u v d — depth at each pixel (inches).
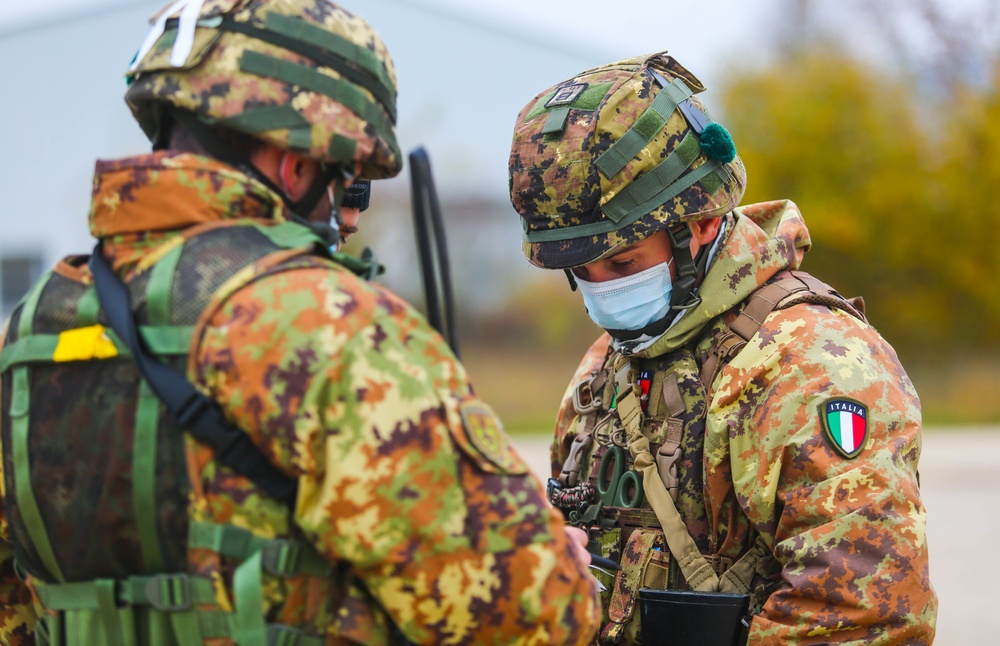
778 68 1434.5
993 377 1360.7
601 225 161.3
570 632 114.7
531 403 1192.2
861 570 141.5
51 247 1015.0
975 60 1456.7
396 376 110.3
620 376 170.2
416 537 108.7
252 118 116.3
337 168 125.6
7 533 135.0
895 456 147.1
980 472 773.9
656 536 162.9
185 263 114.1
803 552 143.6
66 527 116.5
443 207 1272.1
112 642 115.7
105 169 119.6
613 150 159.9
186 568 112.2
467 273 1266.0
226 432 109.7
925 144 1393.9
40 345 119.0
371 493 107.7
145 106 123.3
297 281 111.9
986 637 376.5
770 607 146.6
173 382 110.2
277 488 110.7
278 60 118.2
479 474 112.6
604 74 168.2
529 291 1275.8
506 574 110.7
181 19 120.0
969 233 1376.7
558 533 115.7
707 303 161.5
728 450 156.7
